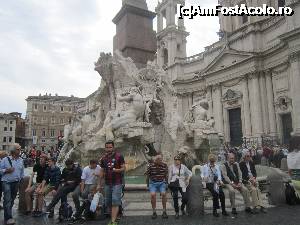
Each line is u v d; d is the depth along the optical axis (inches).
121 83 535.5
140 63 593.0
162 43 1985.7
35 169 302.2
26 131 2878.9
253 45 1358.3
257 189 289.7
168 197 337.7
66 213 261.6
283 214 275.9
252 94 1337.4
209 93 1583.4
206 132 576.4
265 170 497.0
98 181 254.1
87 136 505.7
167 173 280.2
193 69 1752.0
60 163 598.5
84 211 260.1
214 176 276.2
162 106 565.3
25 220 264.7
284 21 1230.3
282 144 1134.4
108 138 432.5
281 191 326.6
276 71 1258.6
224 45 1518.2
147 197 333.1
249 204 285.0
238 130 1422.2
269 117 1272.1
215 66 1544.0
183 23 1959.9
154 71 568.4
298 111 1088.8
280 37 1148.5
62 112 2925.7
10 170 254.7
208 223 242.5
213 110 1556.3
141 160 448.5
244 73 1371.8
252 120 1332.4
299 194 296.4
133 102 475.8
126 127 441.1
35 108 2856.8
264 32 1352.1
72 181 264.7
